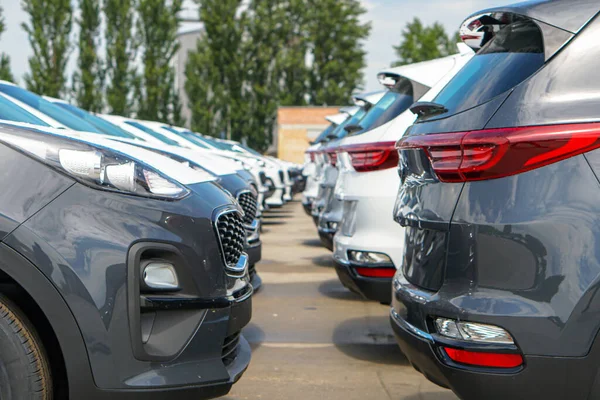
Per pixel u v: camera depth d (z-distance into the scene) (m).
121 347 2.46
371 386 3.80
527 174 2.39
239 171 7.22
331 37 68.88
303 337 4.88
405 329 2.73
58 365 2.58
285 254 9.45
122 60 42.81
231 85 57.28
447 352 2.51
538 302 2.34
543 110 2.38
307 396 3.63
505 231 2.39
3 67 43.50
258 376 3.97
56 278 2.41
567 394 2.34
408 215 2.82
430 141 2.62
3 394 2.42
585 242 2.30
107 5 42.56
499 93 2.51
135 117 44.09
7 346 2.41
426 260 2.70
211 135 53.34
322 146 9.78
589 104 2.36
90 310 2.43
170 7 44.41
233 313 2.75
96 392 2.45
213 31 56.56
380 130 4.78
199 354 2.62
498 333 2.39
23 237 2.41
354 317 5.50
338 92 66.62
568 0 2.54
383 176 4.69
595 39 2.44
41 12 40.97
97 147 2.62
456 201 2.52
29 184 2.49
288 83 63.97
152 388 2.49
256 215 5.90
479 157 2.45
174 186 2.69
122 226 2.51
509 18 2.68
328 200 7.15
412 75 4.93
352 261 4.78
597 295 2.29
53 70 41.47
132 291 2.48
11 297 2.54
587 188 2.32
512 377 2.37
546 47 2.48
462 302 2.46
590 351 2.30
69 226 2.46
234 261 2.94
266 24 60.22
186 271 2.59
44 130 2.71
